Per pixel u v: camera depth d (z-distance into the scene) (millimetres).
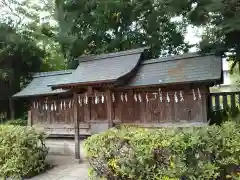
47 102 10742
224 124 4648
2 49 12734
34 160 6793
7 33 12945
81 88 7941
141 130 4891
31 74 14430
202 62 8062
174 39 14320
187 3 7926
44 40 14641
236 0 6309
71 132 10023
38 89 10719
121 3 12438
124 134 4750
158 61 9078
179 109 7895
